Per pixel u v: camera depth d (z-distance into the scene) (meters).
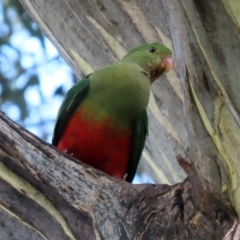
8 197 4.46
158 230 4.23
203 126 3.86
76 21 6.37
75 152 6.17
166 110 5.82
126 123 6.17
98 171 4.68
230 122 3.82
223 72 3.79
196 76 3.82
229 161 3.86
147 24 5.96
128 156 6.35
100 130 6.11
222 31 3.77
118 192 4.50
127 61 6.39
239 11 3.74
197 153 3.91
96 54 6.48
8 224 4.44
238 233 3.86
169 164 5.86
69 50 6.68
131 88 6.17
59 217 4.48
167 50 6.15
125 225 4.38
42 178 4.52
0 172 4.48
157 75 6.25
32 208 4.47
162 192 4.35
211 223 4.03
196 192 4.04
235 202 3.95
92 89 6.23
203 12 3.79
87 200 4.51
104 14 6.14
